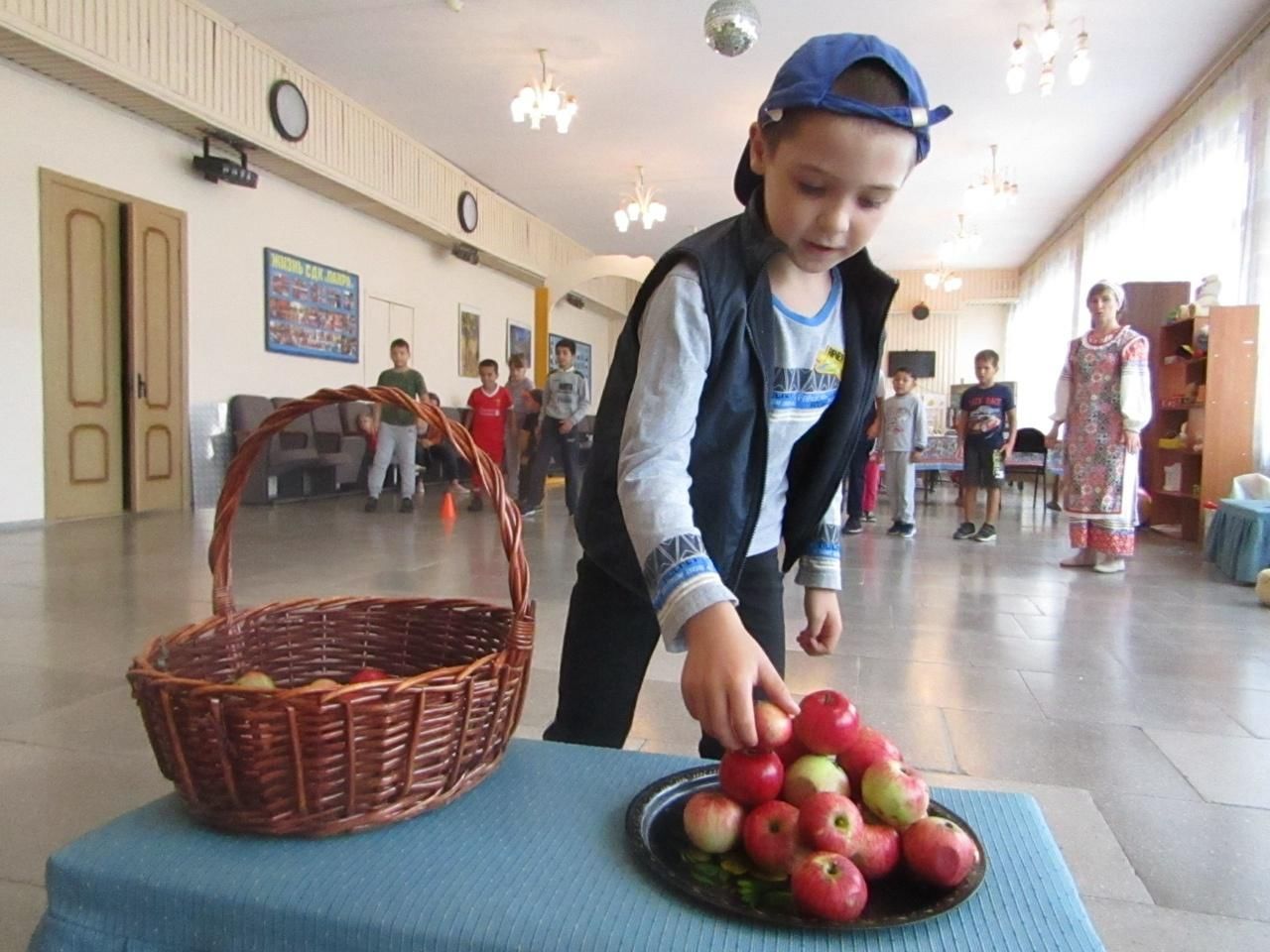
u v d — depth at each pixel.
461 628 1.04
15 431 5.70
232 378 7.44
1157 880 1.48
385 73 7.59
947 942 0.57
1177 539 6.45
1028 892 0.64
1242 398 5.89
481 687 0.77
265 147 7.09
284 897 0.61
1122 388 4.65
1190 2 5.99
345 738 0.69
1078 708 2.41
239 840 0.70
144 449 6.59
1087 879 1.48
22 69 5.61
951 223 12.22
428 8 6.43
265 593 3.65
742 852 0.70
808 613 1.22
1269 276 5.94
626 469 0.87
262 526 6.00
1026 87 7.39
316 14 6.55
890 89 0.79
